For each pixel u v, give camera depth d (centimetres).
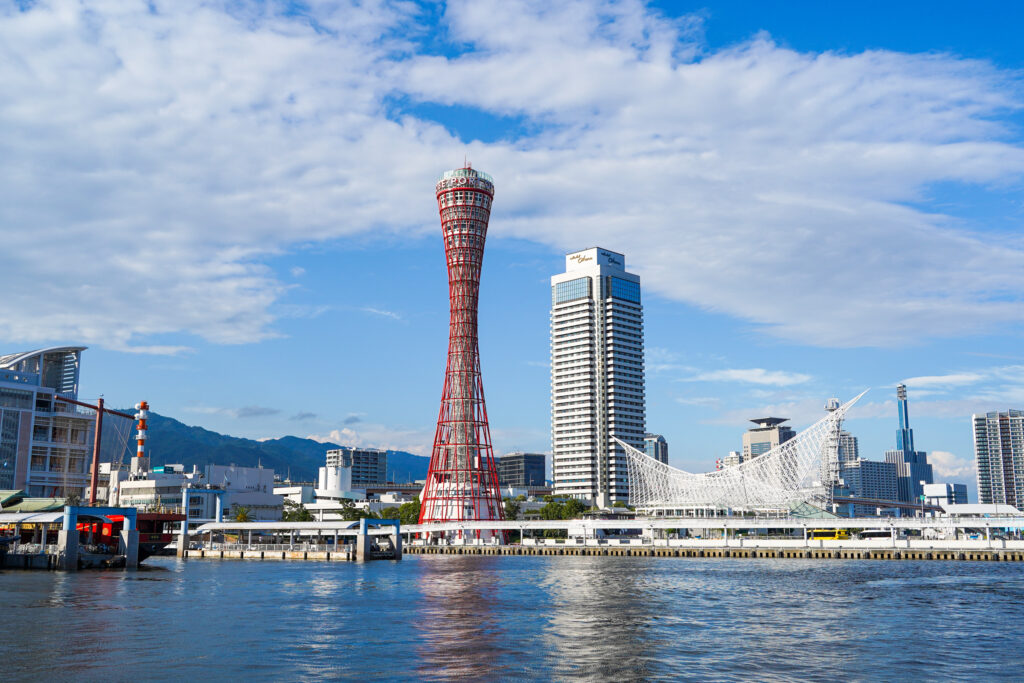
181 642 5625
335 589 9569
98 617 6819
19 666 4788
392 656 5172
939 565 14625
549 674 4688
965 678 4678
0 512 14338
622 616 7181
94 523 13412
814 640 5912
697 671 4806
